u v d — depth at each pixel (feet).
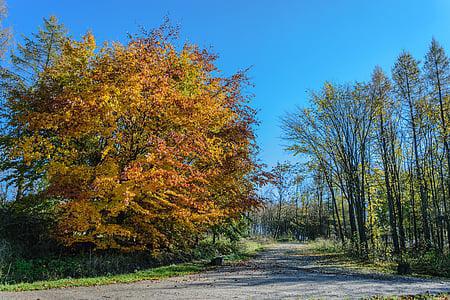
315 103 91.09
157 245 57.31
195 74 60.44
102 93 46.62
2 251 47.03
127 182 46.75
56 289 35.63
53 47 86.79
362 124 88.28
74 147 54.19
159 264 60.49
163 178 48.16
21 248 51.70
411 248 84.53
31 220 57.11
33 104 52.80
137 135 52.60
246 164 66.39
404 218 106.73
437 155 90.07
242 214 72.59
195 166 58.75
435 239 90.12
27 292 33.63
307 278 45.91
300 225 245.86
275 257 87.25
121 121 53.31
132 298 30.63
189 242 74.23
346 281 43.01
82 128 47.78
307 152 93.86
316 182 126.41
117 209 46.55
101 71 50.78
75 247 55.93
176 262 65.77
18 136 56.65
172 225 61.00
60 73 53.11
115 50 54.95
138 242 57.31
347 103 86.99
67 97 47.62
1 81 77.61
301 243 188.55
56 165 47.09
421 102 84.38
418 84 84.02
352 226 93.76
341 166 90.68
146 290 35.24
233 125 67.51
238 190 65.00
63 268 47.67
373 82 85.20
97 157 55.01
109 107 46.60
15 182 56.18
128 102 48.80
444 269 59.77
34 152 48.85
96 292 33.81
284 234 257.96
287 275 49.42
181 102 52.39
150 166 50.19
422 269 62.13
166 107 52.11
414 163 95.40
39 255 52.75
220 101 63.57
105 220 51.39
